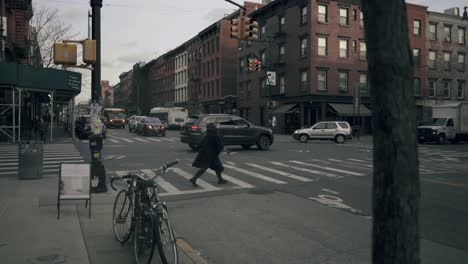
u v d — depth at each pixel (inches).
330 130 1165.1
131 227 209.8
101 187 367.6
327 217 296.7
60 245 217.9
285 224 278.1
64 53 354.0
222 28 2225.6
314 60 1517.0
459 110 1253.7
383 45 96.0
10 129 1093.1
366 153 806.5
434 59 1806.1
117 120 2337.6
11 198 338.6
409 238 95.3
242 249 226.1
